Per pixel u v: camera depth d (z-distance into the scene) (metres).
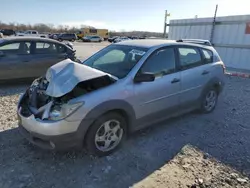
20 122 3.19
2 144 3.44
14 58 6.73
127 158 3.22
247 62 11.67
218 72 4.96
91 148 3.07
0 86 6.90
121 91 3.19
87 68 3.26
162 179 2.81
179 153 3.41
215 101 5.19
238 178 2.87
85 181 2.73
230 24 12.23
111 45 4.44
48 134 2.80
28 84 7.23
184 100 4.25
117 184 2.70
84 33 59.69
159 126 4.32
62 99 2.90
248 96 6.80
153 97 3.62
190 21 14.52
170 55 4.00
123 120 3.33
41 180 2.71
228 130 4.28
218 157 3.34
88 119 2.90
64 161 3.08
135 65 3.50
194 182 2.77
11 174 2.79
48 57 7.29
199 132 4.14
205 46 4.88
